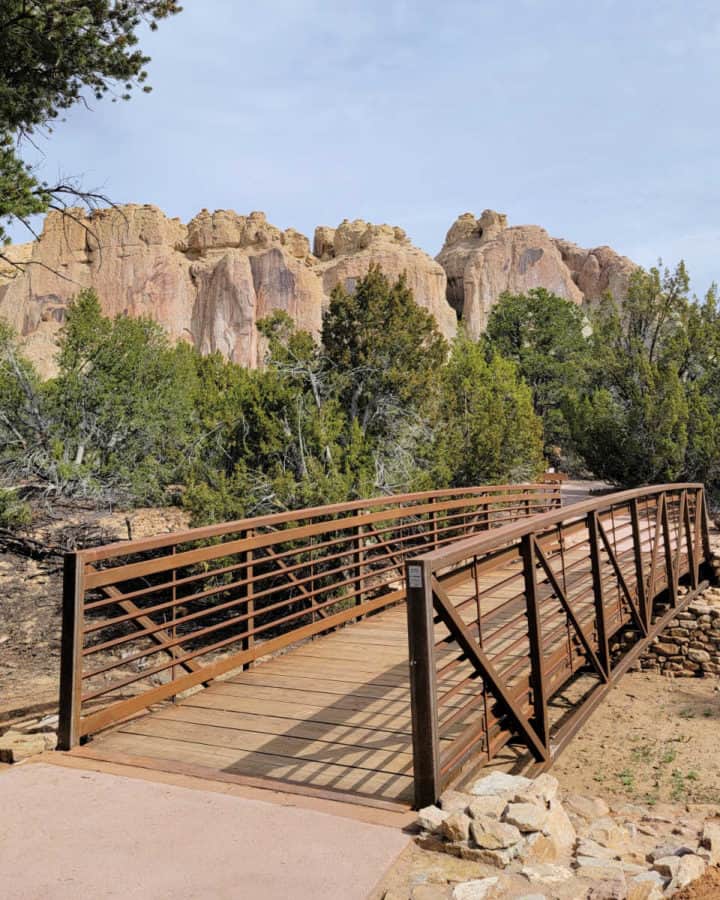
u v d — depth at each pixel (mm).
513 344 50938
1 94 11094
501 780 4113
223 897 3057
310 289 92750
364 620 9031
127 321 24125
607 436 27438
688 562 12930
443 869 3312
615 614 9109
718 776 7430
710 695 10438
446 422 19422
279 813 3861
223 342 91812
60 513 19281
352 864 3324
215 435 18734
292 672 6773
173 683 5844
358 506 9055
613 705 9922
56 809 3896
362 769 4586
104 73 12133
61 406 21609
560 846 3551
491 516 18188
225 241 99188
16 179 10930
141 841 3535
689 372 29172
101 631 13422
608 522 18766
